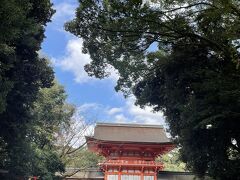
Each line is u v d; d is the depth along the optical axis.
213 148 24.39
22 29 19.34
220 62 22.17
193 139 24.58
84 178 47.81
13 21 16.62
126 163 44.69
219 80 20.19
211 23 20.45
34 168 37.25
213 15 18.12
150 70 25.77
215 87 20.33
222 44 19.81
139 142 45.16
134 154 46.47
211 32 20.53
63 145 49.66
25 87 27.56
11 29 16.48
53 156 42.09
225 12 17.23
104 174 45.88
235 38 18.25
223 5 17.06
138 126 50.88
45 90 45.91
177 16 19.86
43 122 46.03
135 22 19.59
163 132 50.22
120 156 46.06
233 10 17.58
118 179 44.47
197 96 23.44
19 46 25.02
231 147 24.80
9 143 27.03
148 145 45.62
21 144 29.97
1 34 16.34
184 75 24.28
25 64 26.80
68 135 50.41
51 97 46.53
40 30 26.73
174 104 27.36
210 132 23.45
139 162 44.88
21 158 31.36
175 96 26.05
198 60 23.94
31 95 28.20
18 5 17.23
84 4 20.72
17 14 16.12
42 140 43.53
